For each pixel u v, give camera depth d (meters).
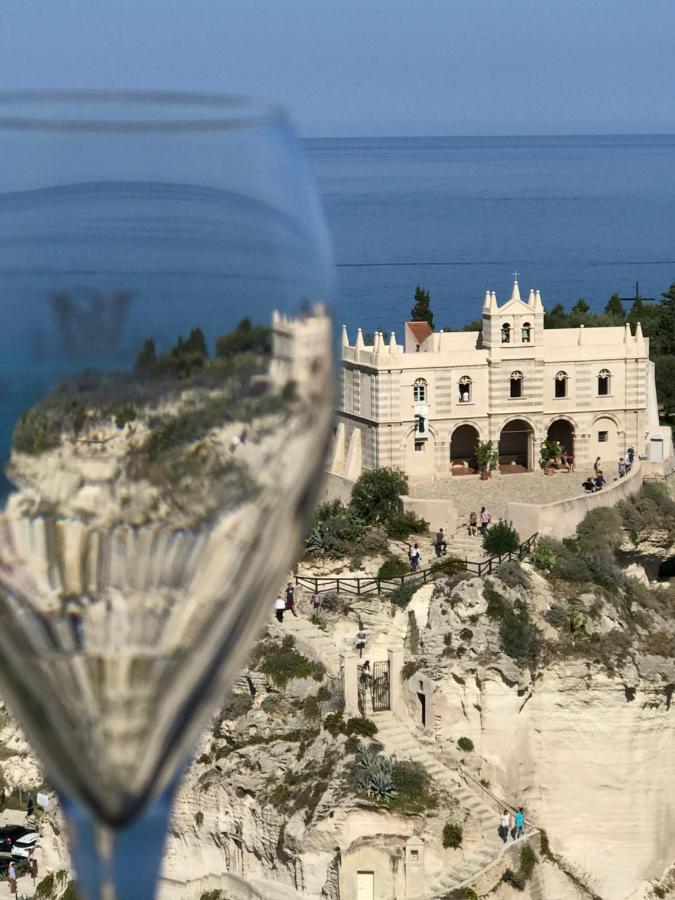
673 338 163.50
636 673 94.44
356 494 104.31
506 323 110.69
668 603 103.19
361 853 81.31
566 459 113.81
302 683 91.69
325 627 95.44
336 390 7.36
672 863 94.69
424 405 108.56
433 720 91.56
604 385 113.69
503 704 92.06
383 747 88.00
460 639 93.56
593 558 100.19
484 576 96.31
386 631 95.19
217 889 85.38
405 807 84.69
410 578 98.00
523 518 102.44
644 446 114.38
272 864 84.44
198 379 6.82
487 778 90.75
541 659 93.50
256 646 94.12
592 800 93.62
